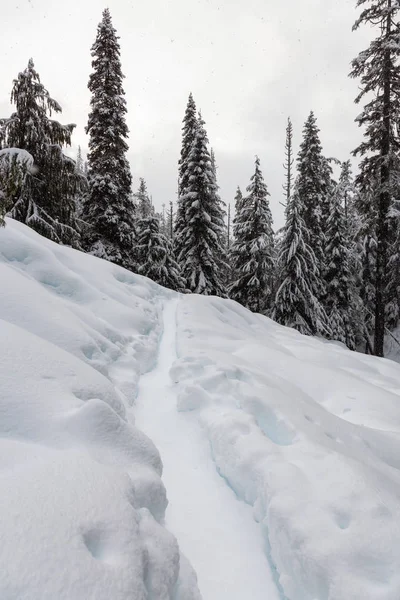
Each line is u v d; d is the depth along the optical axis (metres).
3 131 12.40
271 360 7.09
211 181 22.25
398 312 24.52
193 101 24.86
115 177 18.25
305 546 2.17
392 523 2.29
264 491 2.76
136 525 1.90
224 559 2.42
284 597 2.16
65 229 13.70
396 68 13.17
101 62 18.66
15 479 1.90
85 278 8.87
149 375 5.99
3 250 7.23
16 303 4.93
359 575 1.98
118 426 2.88
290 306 20.27
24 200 12.83
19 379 2.94
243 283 23.44
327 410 5.38
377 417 5.10
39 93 12.55
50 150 12.69
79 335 4.98
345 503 2.46
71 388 3.21
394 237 16.59
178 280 21.45
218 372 5.00
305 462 3.02
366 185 14.80
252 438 3.41
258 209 22.39
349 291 22.75
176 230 24.83
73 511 1.75
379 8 13.12
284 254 20.48
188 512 2.84
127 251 18.95
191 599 1.95
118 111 18.73
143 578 1.64
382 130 13.74
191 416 4.38
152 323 8.84
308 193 22.81
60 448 2.47
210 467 3.45
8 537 1.47
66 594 1.34
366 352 24.75
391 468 3.60
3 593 1.25
